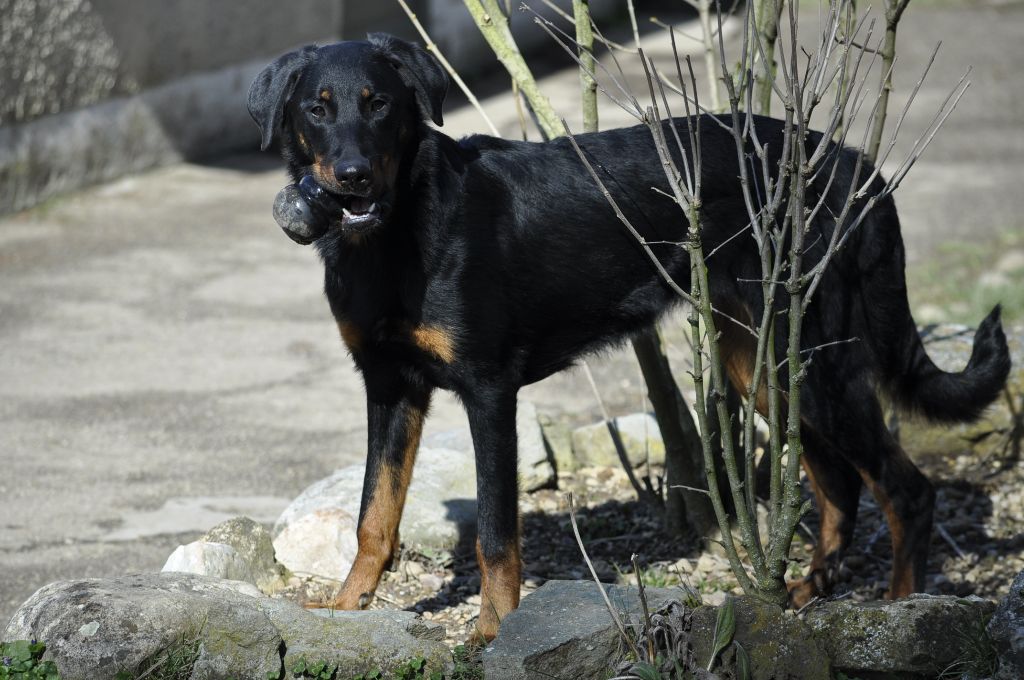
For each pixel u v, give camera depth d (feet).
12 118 50.67
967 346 26.63
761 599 15.79
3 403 33.04
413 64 18.39
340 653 16.06
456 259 18.08
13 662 15.19
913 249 43.88
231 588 16.93
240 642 15.56
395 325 18.30
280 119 18.53
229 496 27.27
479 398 18.51
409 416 19.51
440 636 17.58
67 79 52.85
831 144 19.22
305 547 22.13
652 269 19.61
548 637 15.74
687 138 19.54
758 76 20.54
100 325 39.32
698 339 15.85
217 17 59.57
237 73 61.31
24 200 51.55
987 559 21.59
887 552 22.56
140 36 55.88
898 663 15.34
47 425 31.60
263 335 38.60
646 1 85.25
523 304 18.88
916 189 51.47
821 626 15.78
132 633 15.23
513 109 63.52
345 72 17.78
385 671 16.16
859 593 20.85
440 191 18.12
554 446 27.40
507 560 18.10
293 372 35.60
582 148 19.51
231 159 60.08
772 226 17.67
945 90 67.10
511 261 18.69
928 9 90.33
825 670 15.29
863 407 19.26
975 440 25.99
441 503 23.72
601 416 31.83
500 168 18.98
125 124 55.93
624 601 16.53
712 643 15.49
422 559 22.68
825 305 19.03
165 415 32.32
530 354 19.35
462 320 18.12
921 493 19.31
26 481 28.07
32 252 46.60
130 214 51.55
